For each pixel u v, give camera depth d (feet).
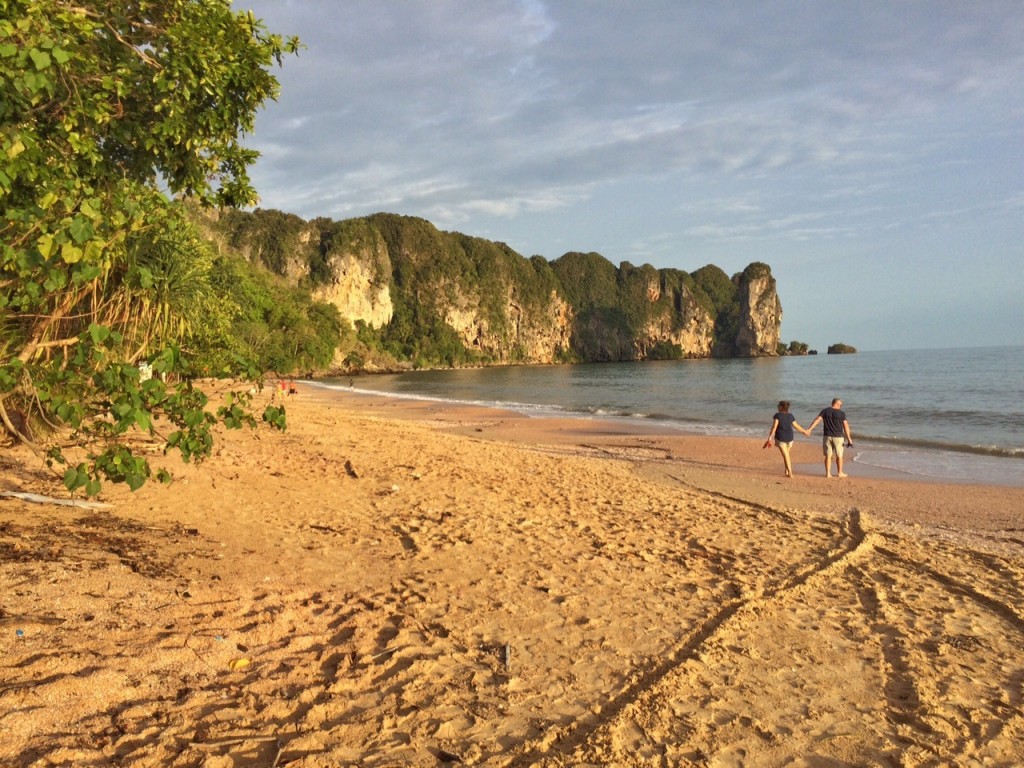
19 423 22.65
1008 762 10.35
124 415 10.44
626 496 31.53
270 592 14.79
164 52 14.52
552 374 333.01
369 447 43.93
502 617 15.07
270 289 266.77
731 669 13.17
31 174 11.31
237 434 43.96
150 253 23.02
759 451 52.70
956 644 15.01
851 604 17.58
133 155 16.15
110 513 19.76
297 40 15.61
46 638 10.43
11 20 10.86
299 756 8.95
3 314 14.79
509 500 28.58
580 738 10.34
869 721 11.43
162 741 8.75
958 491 36.04
